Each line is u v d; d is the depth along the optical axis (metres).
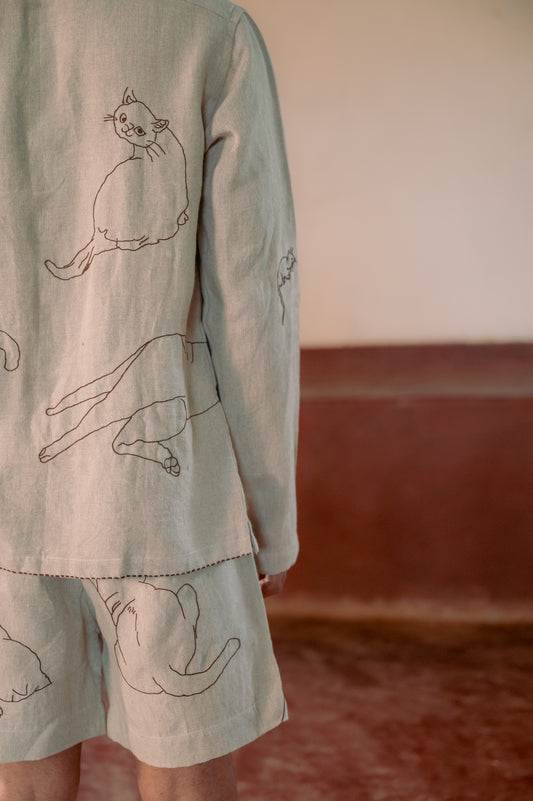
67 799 0.98
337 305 2.98
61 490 0.82
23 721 0.89
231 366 0.87
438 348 2.91
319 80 2.88
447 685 2.11
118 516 0.79
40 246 0.81
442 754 1.74
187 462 0.83
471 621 2.57
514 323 2.89
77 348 0.81
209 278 0.85
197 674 0.84
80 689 0.94
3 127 0.78
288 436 0.91
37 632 0.87
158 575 0.80
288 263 0.89
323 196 2.94
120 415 0.79
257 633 0.90
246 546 0.86
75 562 0.81
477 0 2.76
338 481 2.64
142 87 0.78
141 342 0.80
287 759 1.73
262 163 0.83
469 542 2.59
